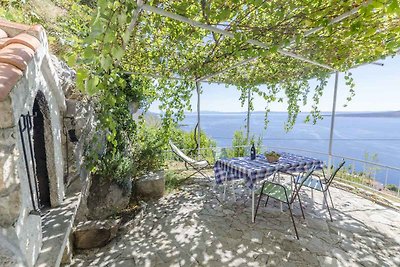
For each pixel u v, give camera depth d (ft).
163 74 12.49
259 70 14.47
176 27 7.99
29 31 5.32
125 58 11.10
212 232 10.16
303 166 12.83
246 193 14.53
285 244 9.38
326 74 15.10
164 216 11.56
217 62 11.45
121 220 10.87
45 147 7.08
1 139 3.78
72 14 10.62
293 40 7.23
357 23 6.40
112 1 3.39
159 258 8.45
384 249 9.29
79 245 8.69
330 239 9.82
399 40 7.70
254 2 5.41
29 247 4.84
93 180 11.07
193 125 24.17
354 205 13.15
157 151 16.60
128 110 14.84
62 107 7.96
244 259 8.45
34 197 5.09
